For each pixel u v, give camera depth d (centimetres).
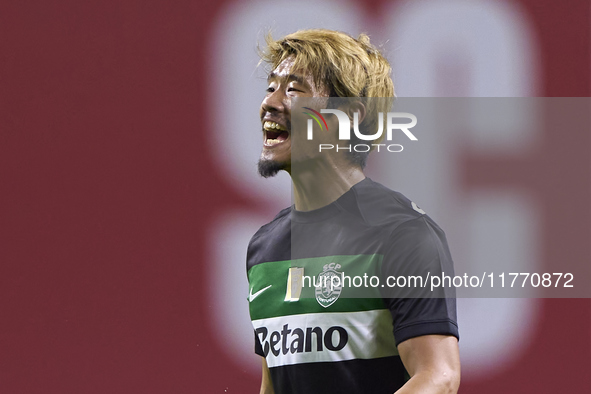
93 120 1120
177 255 1086
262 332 562
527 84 1012
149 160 1105
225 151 1087
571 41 1012
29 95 1129
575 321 879
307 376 517
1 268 1108
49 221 1112
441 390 442
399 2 1047
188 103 1103
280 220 610
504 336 888
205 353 1067
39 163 1121
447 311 470
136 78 1115
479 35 1023
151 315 1081
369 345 500
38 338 1096
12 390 1090
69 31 1133
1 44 1133
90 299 1100
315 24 1070
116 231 1104
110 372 1082
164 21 1116
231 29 1098
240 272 1070
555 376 907
